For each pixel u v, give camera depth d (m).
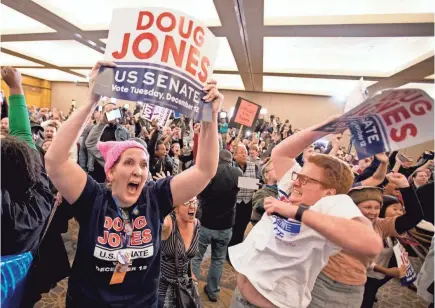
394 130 0.82
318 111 11.96
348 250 0.78
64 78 14.34
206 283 2.54
